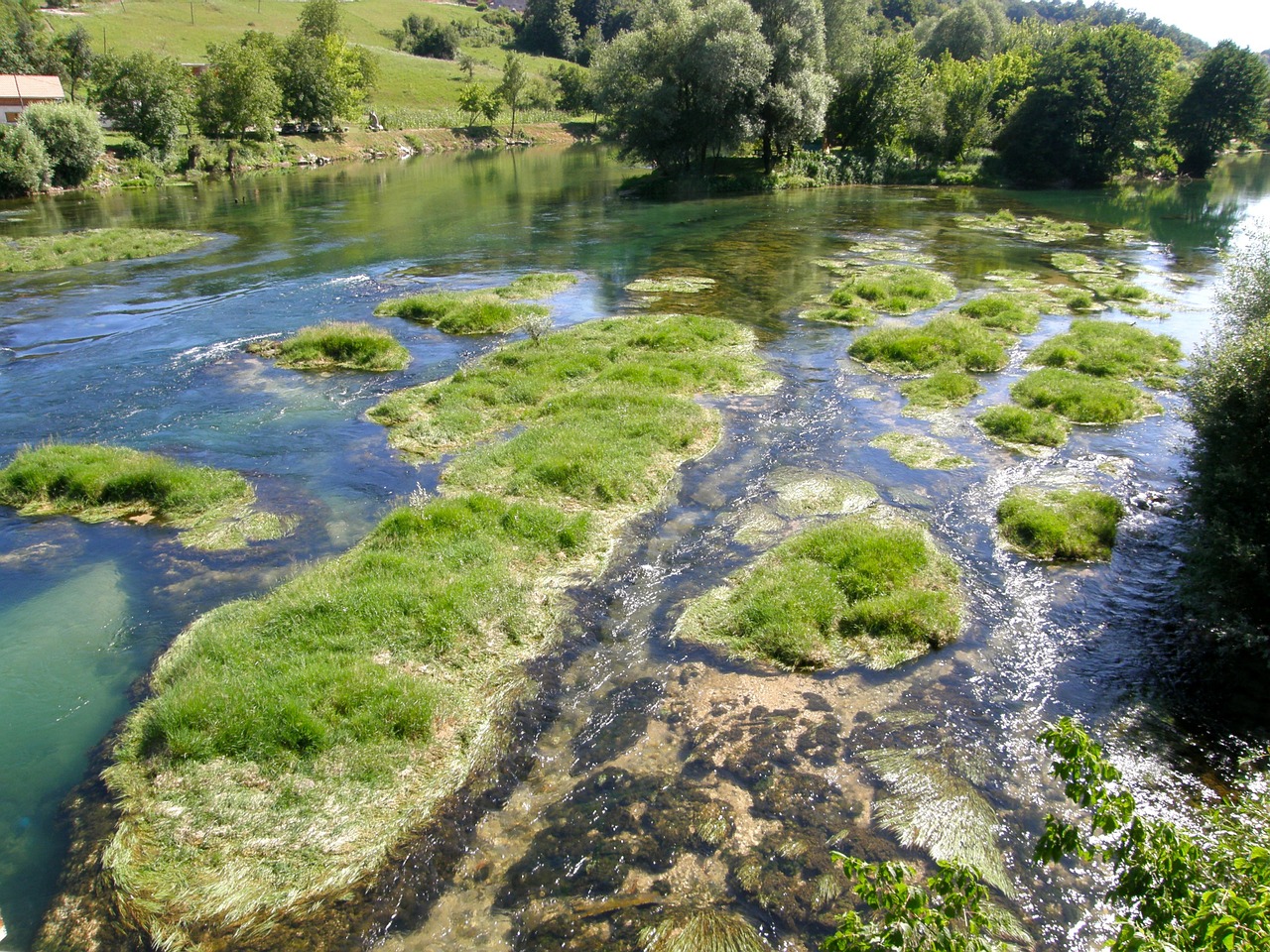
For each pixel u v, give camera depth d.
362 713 9.36
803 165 66.56
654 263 36.53
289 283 32.62
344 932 7.17
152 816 8.23
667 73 60.56
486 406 19.44
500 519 13.82
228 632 10.79
